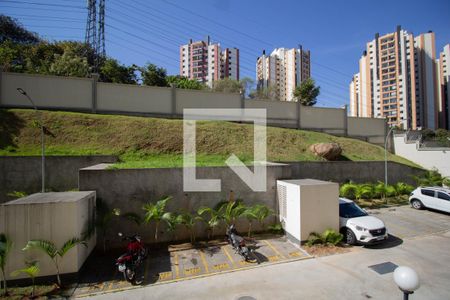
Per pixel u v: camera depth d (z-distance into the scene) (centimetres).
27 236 698
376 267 805
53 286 699
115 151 1703
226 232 1026
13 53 3325
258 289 684
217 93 2398
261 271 788
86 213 814
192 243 1005
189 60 10069
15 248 692
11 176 1349
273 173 1155
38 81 1925
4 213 688
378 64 7400
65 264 722
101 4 4156
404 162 2422
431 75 6153
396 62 6931
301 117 2641
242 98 2467
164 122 2059
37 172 1383
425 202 1516
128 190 966
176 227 1017
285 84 7206
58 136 1697
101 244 926
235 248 933
